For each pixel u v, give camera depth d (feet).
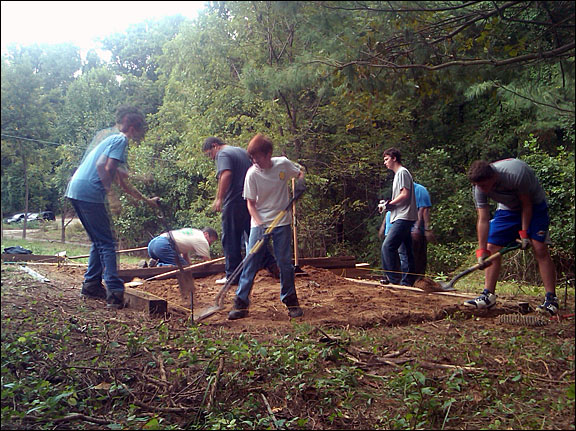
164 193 42.91
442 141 47.39
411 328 17.84
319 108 34.94
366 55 17.74
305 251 42.32
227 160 21.34
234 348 13.12
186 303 20.49
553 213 41.22
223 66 31.30
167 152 42.63
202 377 12.50
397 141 40.09
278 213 18.75
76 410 11.09
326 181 38.42
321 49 17.72
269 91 19.76
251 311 19.66
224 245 21.98
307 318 18.69
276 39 22.82
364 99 20.52
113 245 19.56
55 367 12.33
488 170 19.31
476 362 13.91
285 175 18.76
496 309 20.77
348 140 37.86
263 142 18.37
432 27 18.02
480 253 20.17
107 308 19.16
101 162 18.92
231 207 21.65
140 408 11.30
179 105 38.60
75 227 29.12
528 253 34.35
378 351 15.03
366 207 44.16
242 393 11.93
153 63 30.27
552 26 18.54
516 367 13.73
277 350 13.94
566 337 17.22
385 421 11.03
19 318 16.34
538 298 24.80
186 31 27.91
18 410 10.71
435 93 20.81
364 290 24.54
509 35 19.21
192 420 10.95
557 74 20.42
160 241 27.58
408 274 25.86
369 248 43.65
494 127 43.80
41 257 30.27
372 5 16.11
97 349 13.66
